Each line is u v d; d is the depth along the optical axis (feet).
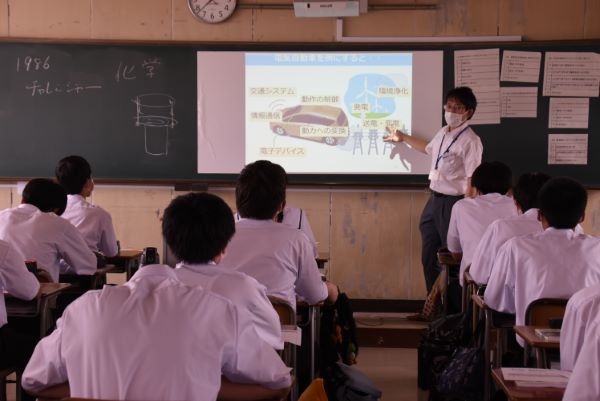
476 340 11.45
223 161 18.19
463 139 16.43
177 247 6.10
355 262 18.38
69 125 18.24
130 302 5.20
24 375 5.41
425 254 17.28
